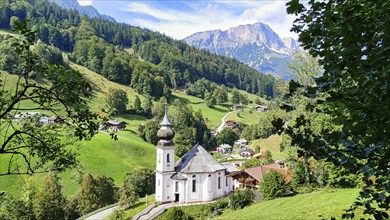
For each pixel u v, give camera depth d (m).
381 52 4.96
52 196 58.25
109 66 189.50
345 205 27.92
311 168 42.28
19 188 61.84
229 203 46.88
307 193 38.97
